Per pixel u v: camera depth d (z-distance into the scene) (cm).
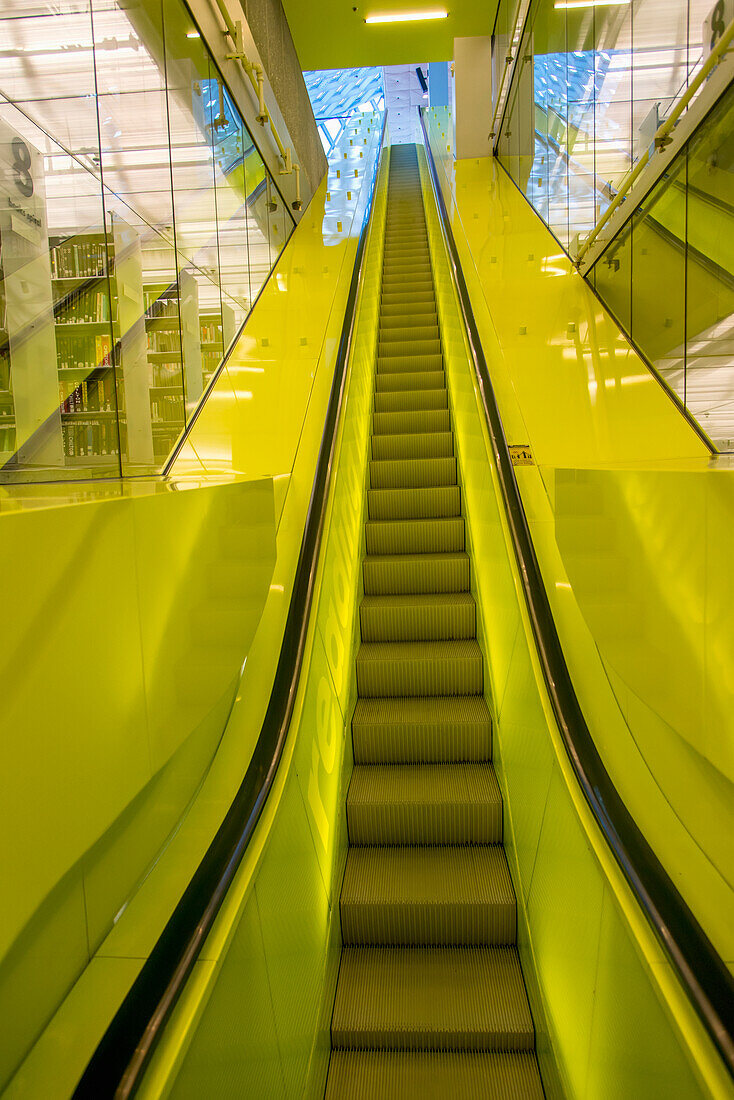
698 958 137
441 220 895
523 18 949
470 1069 229
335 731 300
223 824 188
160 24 468
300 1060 195
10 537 105
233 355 553
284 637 284
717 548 150
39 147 350
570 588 313
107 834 160
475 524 423
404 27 1006
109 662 137
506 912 268
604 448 427
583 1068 184
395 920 270
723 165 366
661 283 463
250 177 699
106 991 144
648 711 217
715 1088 115
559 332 569
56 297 351
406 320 713
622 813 187
